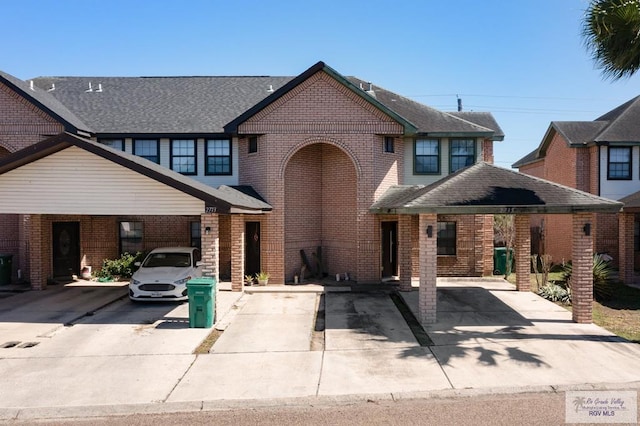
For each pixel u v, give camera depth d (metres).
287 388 7.33
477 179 11.77
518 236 15.17
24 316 11.95
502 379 7.62
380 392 7.14
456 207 10.55
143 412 6.61
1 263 16.31
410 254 15.22
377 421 6.26
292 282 16.95
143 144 17.94
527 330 10.58
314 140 16.38
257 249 17.12
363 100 16.39
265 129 16.36
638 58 10.80
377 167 16.61
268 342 9.80
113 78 21.62
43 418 6.47
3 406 6.74
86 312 12.36
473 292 14.97
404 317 12.00
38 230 15.65
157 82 21.38
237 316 12.14
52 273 17.53
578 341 9.71
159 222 18.25
